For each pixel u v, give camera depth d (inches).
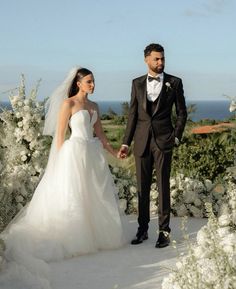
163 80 245.4
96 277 203.2
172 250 239.0
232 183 303.0
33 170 312.0
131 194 343.9
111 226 246.8
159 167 245.3
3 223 271.7
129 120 252.7
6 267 199.8
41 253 226.4
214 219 157.9
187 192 325.4
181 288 142.3
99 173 249.0
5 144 314.2
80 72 253.0
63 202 240.7
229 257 144.0
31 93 316.5
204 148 370.6
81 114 249.9
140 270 210.5
